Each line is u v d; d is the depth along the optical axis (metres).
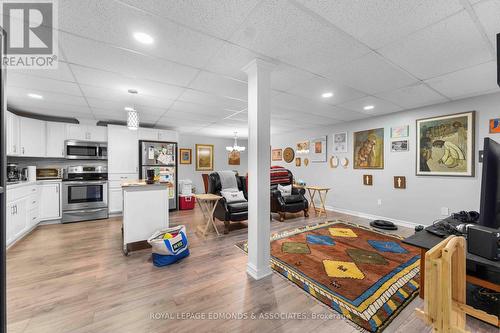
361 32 1.59
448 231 1.59
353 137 4.64
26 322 1.47
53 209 3.94
